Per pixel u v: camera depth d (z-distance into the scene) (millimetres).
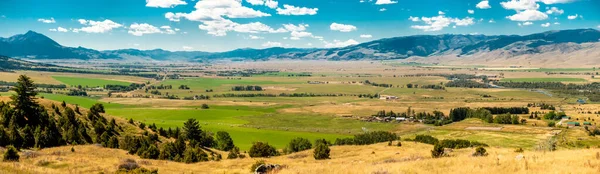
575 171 29625
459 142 108188
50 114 104875
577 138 157625
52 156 61031
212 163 68562
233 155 96250
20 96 94562
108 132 106312
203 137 139875
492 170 32156
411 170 34375
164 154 81188
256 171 44062
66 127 96125
